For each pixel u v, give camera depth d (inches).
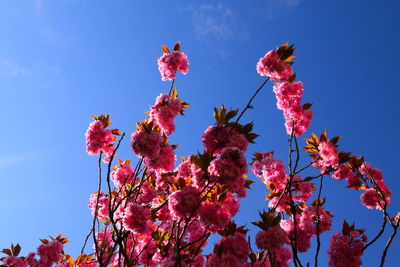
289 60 59.5
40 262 65.5
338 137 61.5
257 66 59.4
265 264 54.8
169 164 59.0
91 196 70.7
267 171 64.0
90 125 63.1
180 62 68.5
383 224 53.1
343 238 53.1
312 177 61.4
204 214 50.7
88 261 65.9
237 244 50.9
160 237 60.0
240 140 52.2
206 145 52.9
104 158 70.4
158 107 62.6
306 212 59.9
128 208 56.4
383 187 61.0
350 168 62.2
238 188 49.6
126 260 54.5
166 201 58.2
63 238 68.7
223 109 53.7
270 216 52.2
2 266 68.1
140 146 55.9
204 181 51.5
